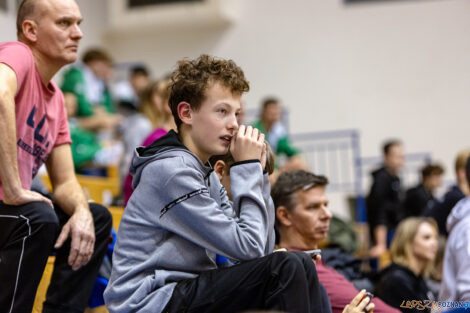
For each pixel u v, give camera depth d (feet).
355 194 42.80
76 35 12.31
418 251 19.57
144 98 21.97
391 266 18.66
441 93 47.24
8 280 10.74
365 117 47.96
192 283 9.13
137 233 9.50
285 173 14.40
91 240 11.90
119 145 28.89
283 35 49.85
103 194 23.79
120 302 9.31
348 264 17.53
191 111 9.80
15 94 11.32
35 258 10.85
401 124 47.50
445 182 45.68
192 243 9.52
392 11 48.34
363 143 47.78
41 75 12.25
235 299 8.91
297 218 13.93
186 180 9.33
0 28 36.68
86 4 49.73
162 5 50.85
